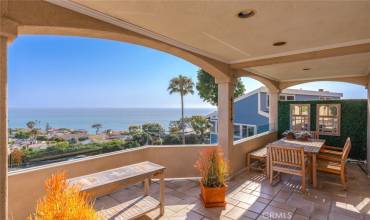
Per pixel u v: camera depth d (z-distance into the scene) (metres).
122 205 2.92
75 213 1.57
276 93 7.37
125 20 2.43
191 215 3.03
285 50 3.63
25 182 2.71
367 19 2.37
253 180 4.46
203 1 1.99
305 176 4.02
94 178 2.59
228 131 4.54
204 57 3.77
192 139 9.09
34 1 1.87
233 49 3.57
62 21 2.04
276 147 4.06
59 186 1.69
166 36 2.94
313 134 6.41
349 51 3.22
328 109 6.79
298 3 2.01
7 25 1.71
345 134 6.48
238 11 2.18
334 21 2.43
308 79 6.73
